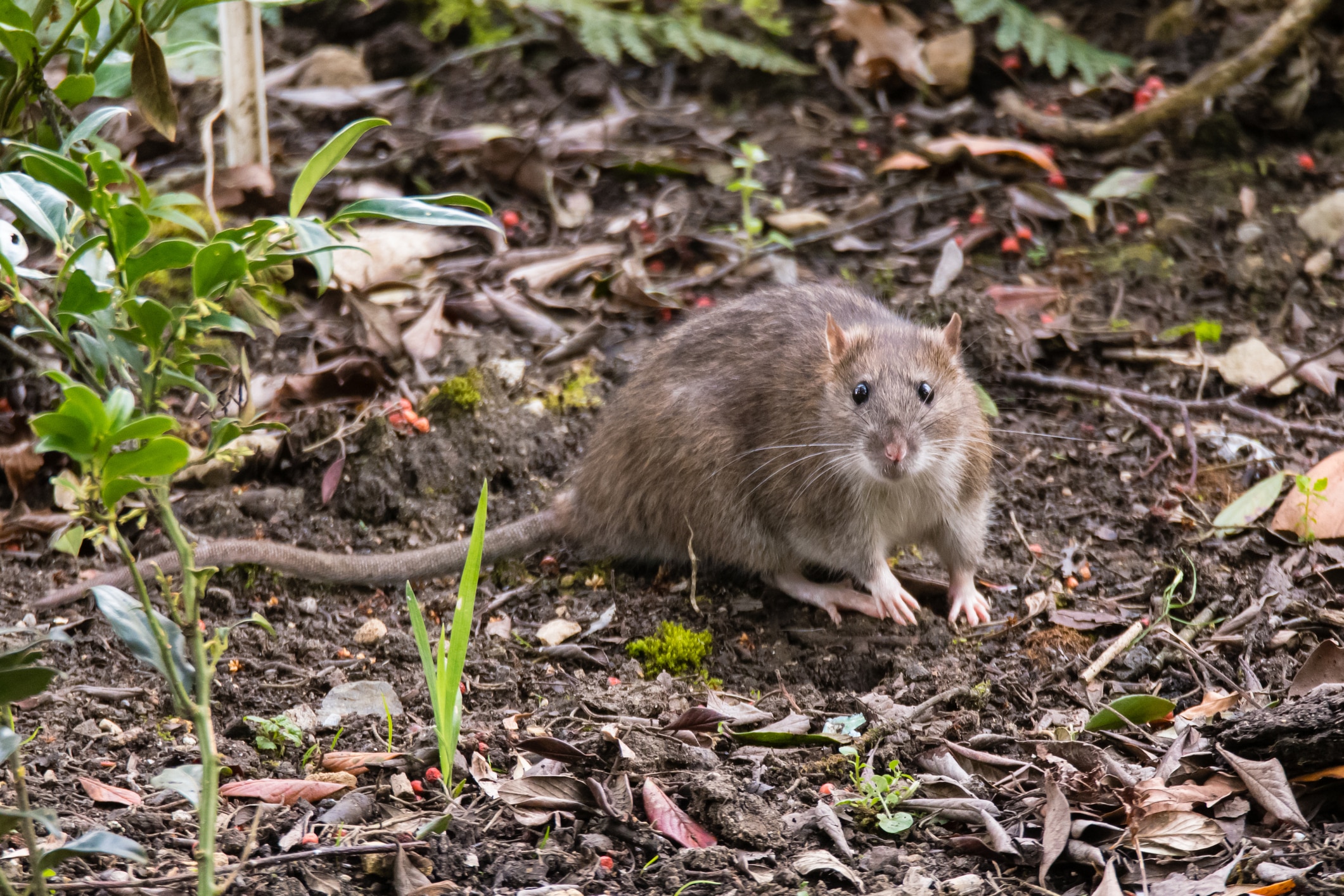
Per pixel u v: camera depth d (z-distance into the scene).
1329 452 7.57
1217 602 6.45
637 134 11.12
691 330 7.34
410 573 6.88
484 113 11.49
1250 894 4.18
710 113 11.57
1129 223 9.66
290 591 6.86
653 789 4.91
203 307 3.71
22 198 3.77
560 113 11.57
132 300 3.62
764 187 10.39
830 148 10.87
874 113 11.35
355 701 5.76
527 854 4.59
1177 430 7.91
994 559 7.12
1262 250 9.19
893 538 6.89
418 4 12.46
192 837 4.62
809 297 7.46
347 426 7.84
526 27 12.27
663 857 4.60
